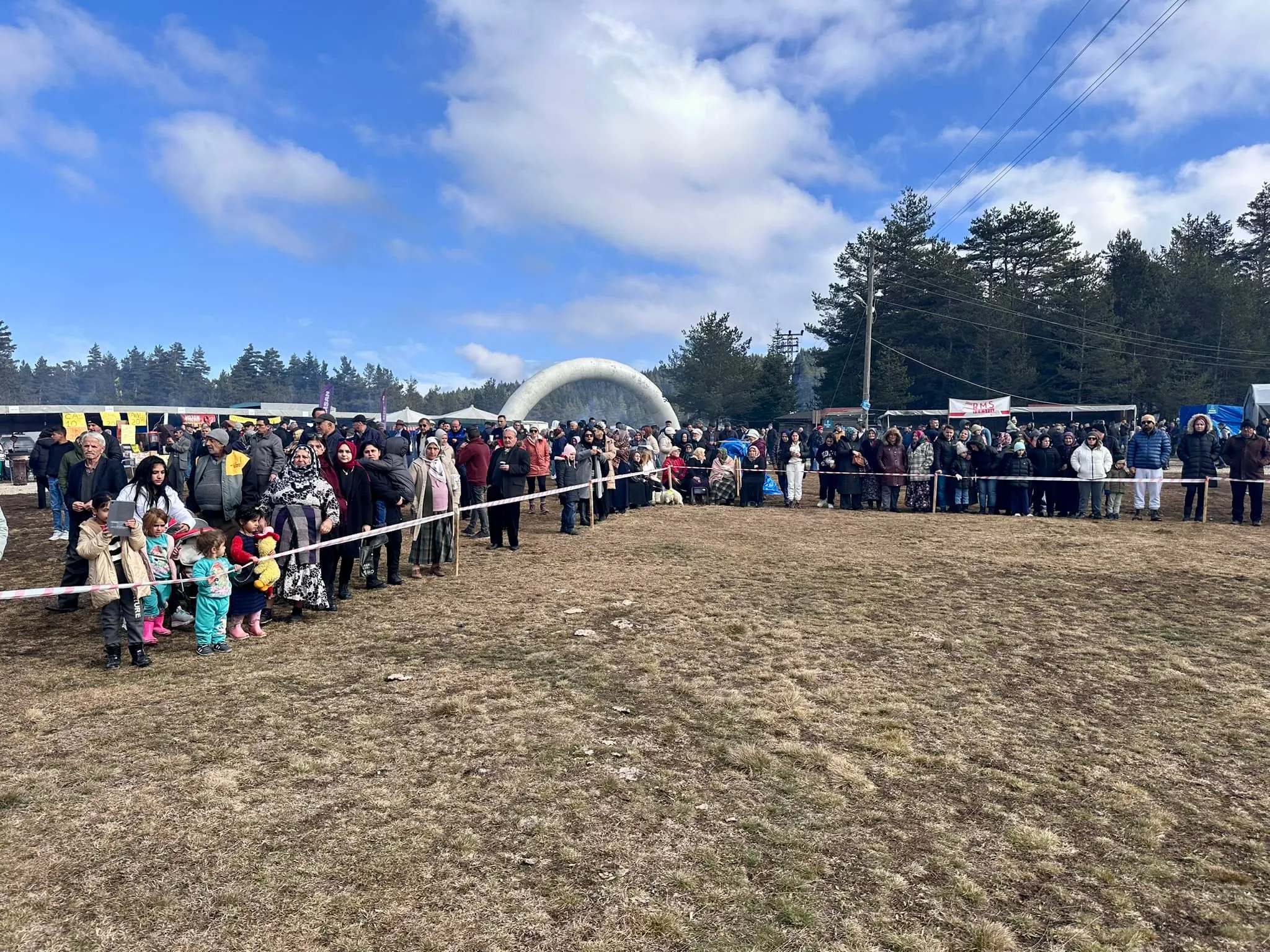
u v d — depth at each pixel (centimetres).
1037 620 745
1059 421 4397
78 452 1179
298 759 434
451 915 299
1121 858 353
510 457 1113
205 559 631
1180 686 574
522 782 412
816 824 376
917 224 5228
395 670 589
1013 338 4944
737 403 5700
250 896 308
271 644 662
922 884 328
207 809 377
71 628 715
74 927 287
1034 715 518
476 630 702
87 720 490
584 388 4341
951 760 449
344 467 799
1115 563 1022
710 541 1219
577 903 308
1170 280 5506
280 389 11881
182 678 573
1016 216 5269
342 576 822
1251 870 345
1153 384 5034
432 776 417
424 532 936
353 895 310
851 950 284
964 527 1364
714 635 686
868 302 3378
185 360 12781
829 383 5619
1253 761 454
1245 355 5178
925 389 5228
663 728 485
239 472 1041
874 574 957
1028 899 320
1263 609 788
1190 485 1436
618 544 1192
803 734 479
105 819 367
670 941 287
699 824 373
